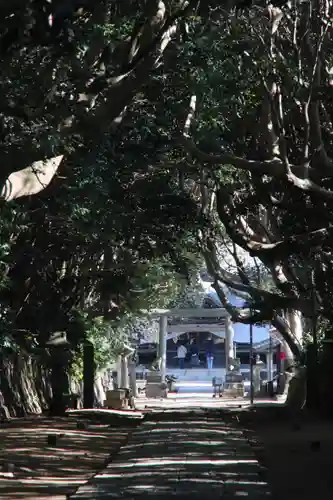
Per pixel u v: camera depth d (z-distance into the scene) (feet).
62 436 115.75
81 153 101.14
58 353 162.20
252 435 116.16
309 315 168.55
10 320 116.98
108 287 160.66
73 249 136.05
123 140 114.93
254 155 131.95
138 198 129.29
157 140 114.42
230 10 91.91
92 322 180.55
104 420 151.23
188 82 107.04
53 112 85.56
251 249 142.92
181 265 149.69
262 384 300.81
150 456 86.43
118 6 84.84
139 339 343.46
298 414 155.53
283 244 138.72
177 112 113.19
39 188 89.56
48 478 74.08
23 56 81.46
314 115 117.70
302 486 68.03
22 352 159.22
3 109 80.84
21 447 100.63
